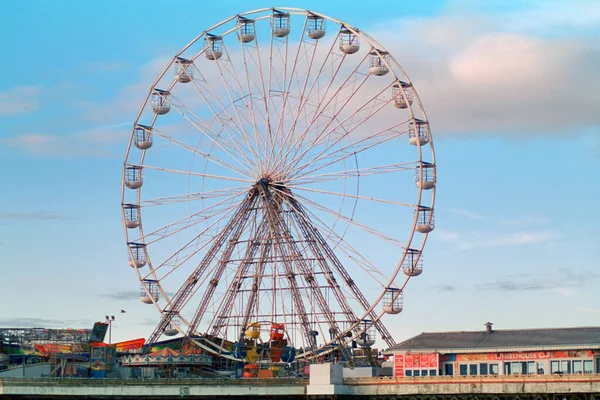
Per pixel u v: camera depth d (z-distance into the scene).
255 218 152.00
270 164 151.00
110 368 154.50
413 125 142.38
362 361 151.50
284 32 150.50
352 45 145.25
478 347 128.38
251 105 152.12
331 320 148.38
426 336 136.88
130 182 157.75
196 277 155.62
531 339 126.75
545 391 113.25
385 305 144.25
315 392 127.38
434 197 143.00
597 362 119.31
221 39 155.12
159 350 159.38
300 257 149.75
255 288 152.50
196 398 135.38
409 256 143.00
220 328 154.38
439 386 120.88
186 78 157.25
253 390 131.88
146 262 157.50
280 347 150.88
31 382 140.00
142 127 158.62
